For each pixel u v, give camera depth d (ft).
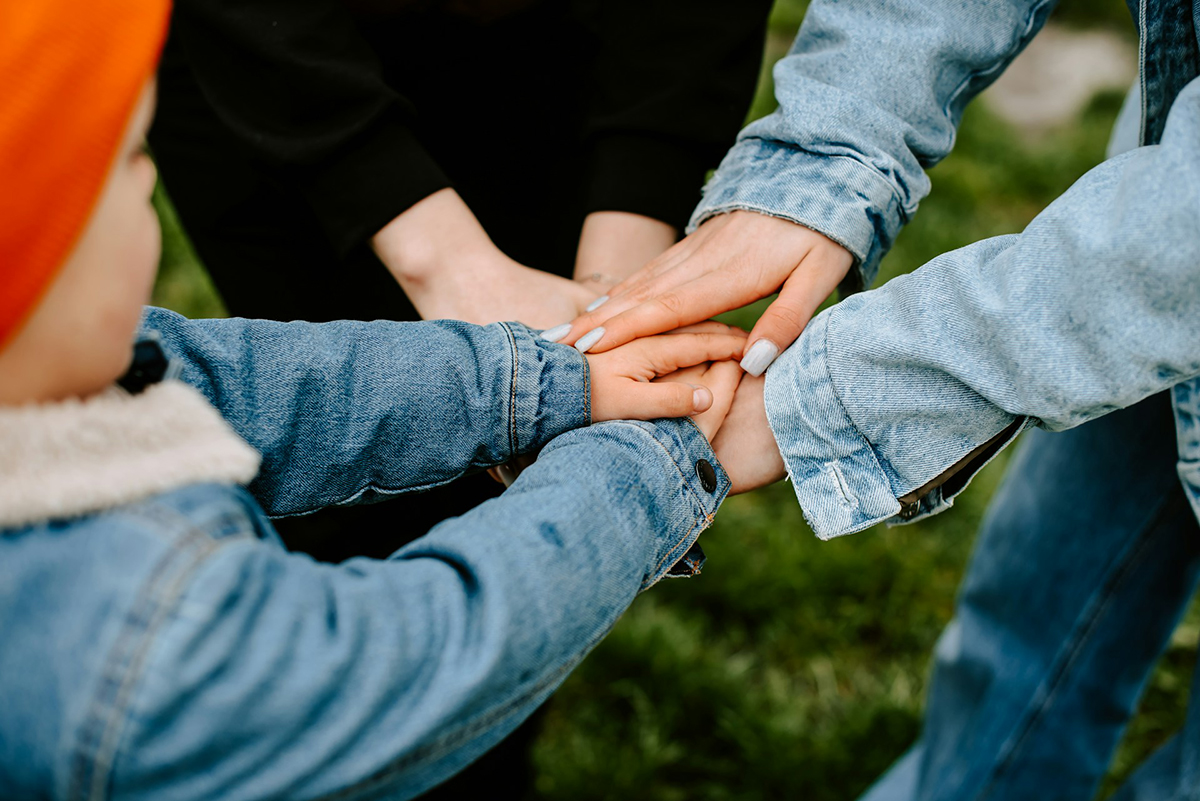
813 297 3.54
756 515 7.18
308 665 1.86
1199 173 2.28
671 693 6.04
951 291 2.86
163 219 9.08
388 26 4.07
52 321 1.75
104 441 1.86
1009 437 2.94
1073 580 4.23
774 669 6.31
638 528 2.66
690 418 3.20
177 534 1.82
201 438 2.03
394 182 3.67
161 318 2.69
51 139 1.61
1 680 1.71
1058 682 4.36
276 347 2.86
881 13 3.59
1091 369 2.55
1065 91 15.38
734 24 4.15
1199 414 2.89
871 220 3.61
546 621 2.23
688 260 3.64
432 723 1.99
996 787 4.63
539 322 3.72
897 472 3.11
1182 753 3.45
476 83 4.26
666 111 4.05
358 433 2.91
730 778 5.75
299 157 3.64
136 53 1.72
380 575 2.13
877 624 6.64
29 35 1.57
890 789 5.24
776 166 3.68
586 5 4.21
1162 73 2.82
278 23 3.57
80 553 1.76
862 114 3.52
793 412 3.17
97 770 1.71
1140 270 2.35
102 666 1.69
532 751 5.57
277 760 1.85
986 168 11.84
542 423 3.10
